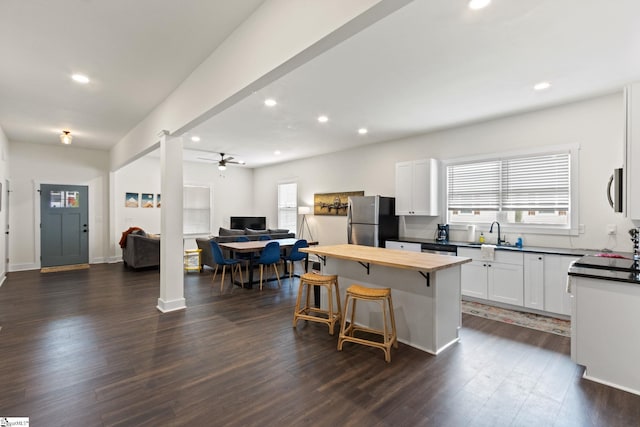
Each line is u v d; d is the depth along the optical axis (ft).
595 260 9.46
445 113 14.78
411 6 7.13
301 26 6.45
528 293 13.05
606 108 12.62
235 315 12.88
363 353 9.47
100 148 24.11
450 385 7.73
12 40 8.81
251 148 23.22
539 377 8.14
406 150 19.67
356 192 22.81
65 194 23.48
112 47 9.25
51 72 10.81
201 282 18.81
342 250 11.96
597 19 7.61
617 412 6.73
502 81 11.24
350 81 11.27
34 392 7.38
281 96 12.70
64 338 10.50
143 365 8.69
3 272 19.11
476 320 12.38
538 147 14.33
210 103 9.77
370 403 6.98
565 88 11.86
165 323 11.91
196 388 7.57
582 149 13.17
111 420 6.40
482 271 14.34
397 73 10.62
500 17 7.56
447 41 8.63
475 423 6.36
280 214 30.45
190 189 30.27
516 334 10.99
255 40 7.73
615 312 7.72
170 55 9.78
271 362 8.87
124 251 23.77
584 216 13.20
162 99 13.38
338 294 11.61
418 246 16.61
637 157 8.70
